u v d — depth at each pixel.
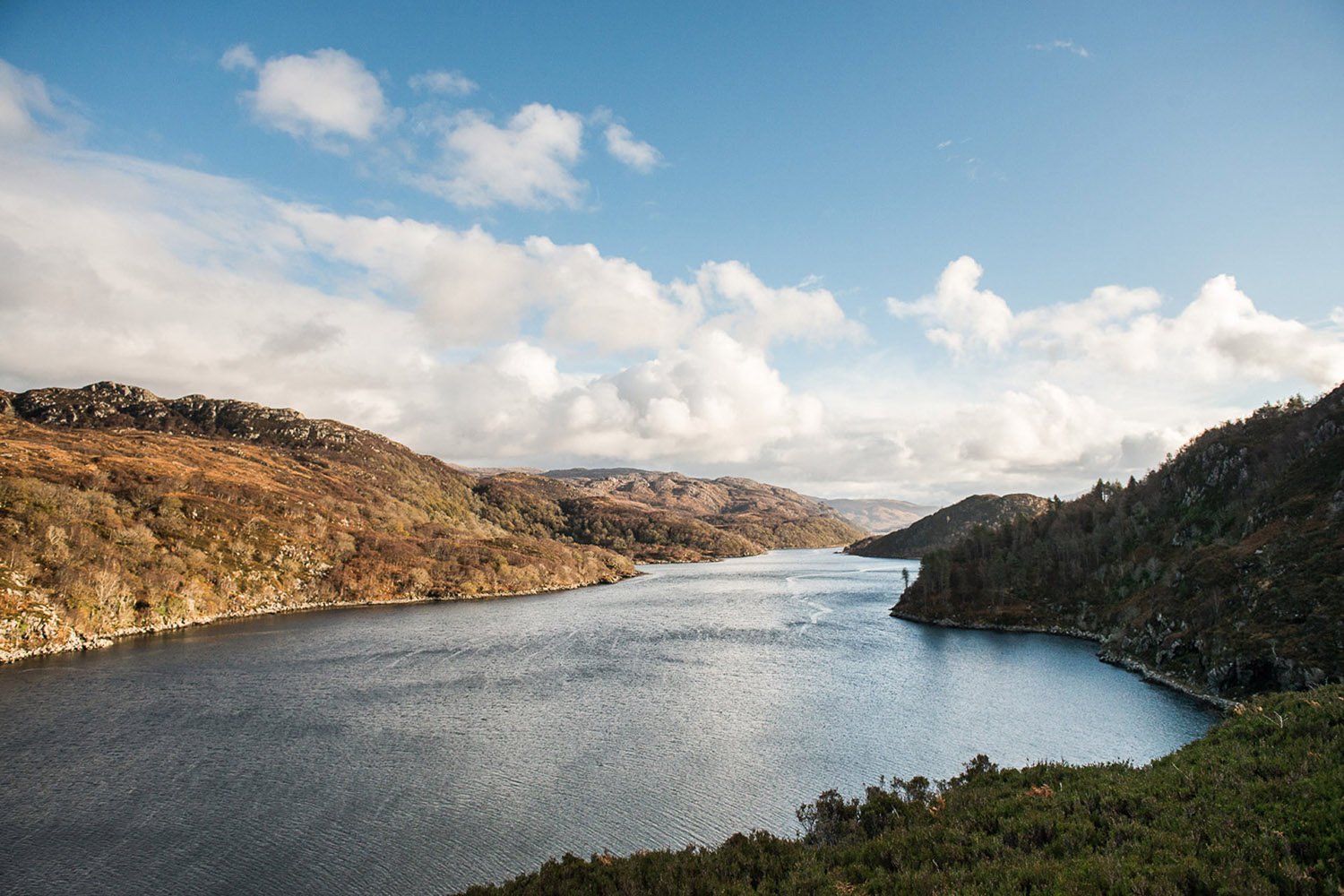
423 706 73.38
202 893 36.28
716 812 45.50
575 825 43.66
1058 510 199.88
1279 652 72.38
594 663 98.38
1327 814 18.97
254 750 58.66
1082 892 16.95
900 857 23.14
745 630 132.62
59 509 145.50
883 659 101.69
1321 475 106.62
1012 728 64.31
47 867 39.00
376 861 39.31
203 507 187.88
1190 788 24.41
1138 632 100.62
